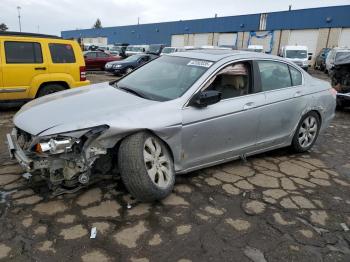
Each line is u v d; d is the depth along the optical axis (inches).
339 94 381.4
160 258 108.3
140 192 131.6
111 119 130.8
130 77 186.1
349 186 171.2
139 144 131.2
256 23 1515.7
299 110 198.8
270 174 178.1
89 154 128.5
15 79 293.1
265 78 184.1
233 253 113.0
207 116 153.0
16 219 124.0
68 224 122.7
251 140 177.6
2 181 152.1
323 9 1309.1
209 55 177.3
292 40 1419.8
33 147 127.1
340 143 251.1
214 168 180.5
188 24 1800.0
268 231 126.5
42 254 107.1
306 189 163.8
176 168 150.1
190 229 124.3
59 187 138.9
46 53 308.0
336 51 876.6
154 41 2033.7
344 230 131.0
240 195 152.3
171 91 156.8
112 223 124.8
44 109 143.3
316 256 114.5
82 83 334.3
